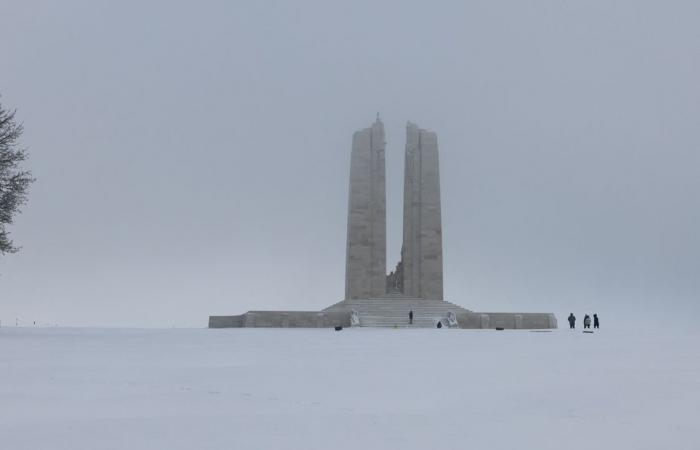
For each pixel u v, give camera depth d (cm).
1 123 4028
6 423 1036
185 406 1211
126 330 4856
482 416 1127
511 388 1458
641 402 1260
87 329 5062
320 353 2495
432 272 7638
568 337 3928
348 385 1509
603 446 904
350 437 958
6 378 1569
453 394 1374
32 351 2419
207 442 919
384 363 2053
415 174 7850
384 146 7831
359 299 7306
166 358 2202
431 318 6569
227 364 2008
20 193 4084
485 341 3434
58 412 1137
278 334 4269
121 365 1925
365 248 7625
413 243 7725
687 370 1808
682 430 1006
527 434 980
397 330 5450
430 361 2131
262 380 1590
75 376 1620
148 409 1175
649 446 903
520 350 2678
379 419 1095
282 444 911
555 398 1312
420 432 994
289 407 1212
